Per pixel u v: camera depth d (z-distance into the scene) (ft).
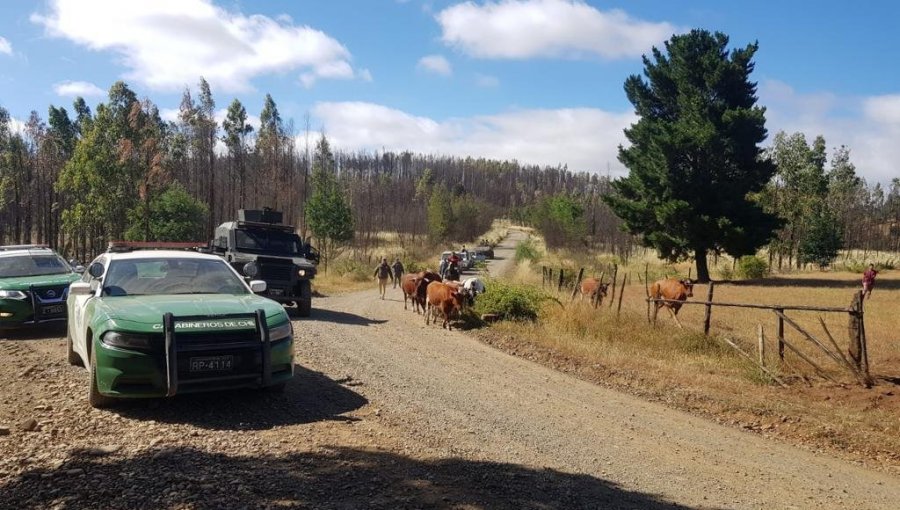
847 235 247.50
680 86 127.24
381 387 26.78
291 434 18.97
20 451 16.24
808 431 24.79
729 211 121.19
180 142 190.60
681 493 17.11
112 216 127.34
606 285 61.00
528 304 50.14
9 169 181.37
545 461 18.79
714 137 116.26
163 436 17.95
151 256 25.75
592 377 33.27
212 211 173.58
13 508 12.67
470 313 50.34
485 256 220.43
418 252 205.77
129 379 19.44
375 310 60.90
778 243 174.09
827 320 61.57
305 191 185.68
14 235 202.08
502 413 24.29
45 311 38.06
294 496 13.99
